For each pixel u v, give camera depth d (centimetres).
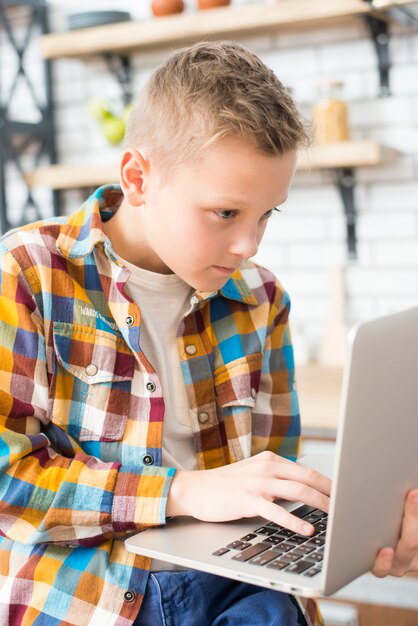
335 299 310
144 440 123
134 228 129
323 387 270
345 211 308
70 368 124
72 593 114
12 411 117
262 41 313
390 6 251
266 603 116
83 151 350
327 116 285
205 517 110
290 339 150
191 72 114
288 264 322
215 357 137
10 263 124
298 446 147
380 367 91
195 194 110
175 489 113
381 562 103
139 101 124
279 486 110
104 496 113
